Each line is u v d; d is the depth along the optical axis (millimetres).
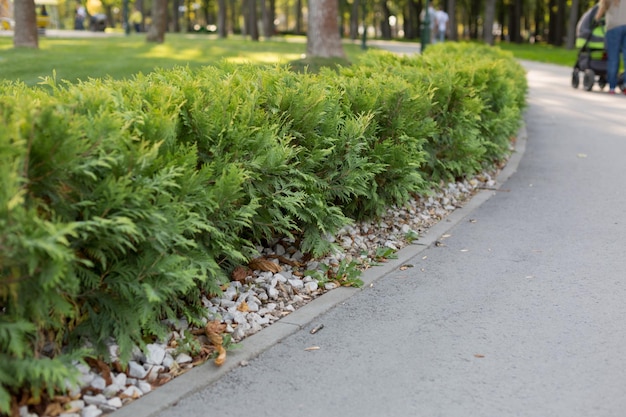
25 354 3508
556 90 19594
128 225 3576
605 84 19562
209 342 4309
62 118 3555
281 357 4199
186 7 75438
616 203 7988
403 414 3580
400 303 5066
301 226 5812
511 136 11438
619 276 5637
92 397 3566
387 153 6375
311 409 3621
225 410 3600
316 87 5855
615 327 4637
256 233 5355
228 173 4703
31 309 3445
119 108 4391
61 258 3188
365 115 6457
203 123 4715
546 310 4930
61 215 3631
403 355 4234
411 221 7074
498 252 6262
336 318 4789
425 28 26938
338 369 4055
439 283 5480
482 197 8289
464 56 12211
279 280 5297
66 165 3514
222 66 6586
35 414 3381
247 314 4719
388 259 6012
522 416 3566
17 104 3666
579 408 3645
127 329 3900
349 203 6461
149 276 3926
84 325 3924
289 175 5410
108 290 4004
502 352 4273
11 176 3129
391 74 7746
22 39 20531
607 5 17984
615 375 3988
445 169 8102
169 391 3730
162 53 20234
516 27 63281
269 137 4988
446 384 3885
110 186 3623
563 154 10812
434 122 7180
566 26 67875
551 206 7867
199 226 4137
